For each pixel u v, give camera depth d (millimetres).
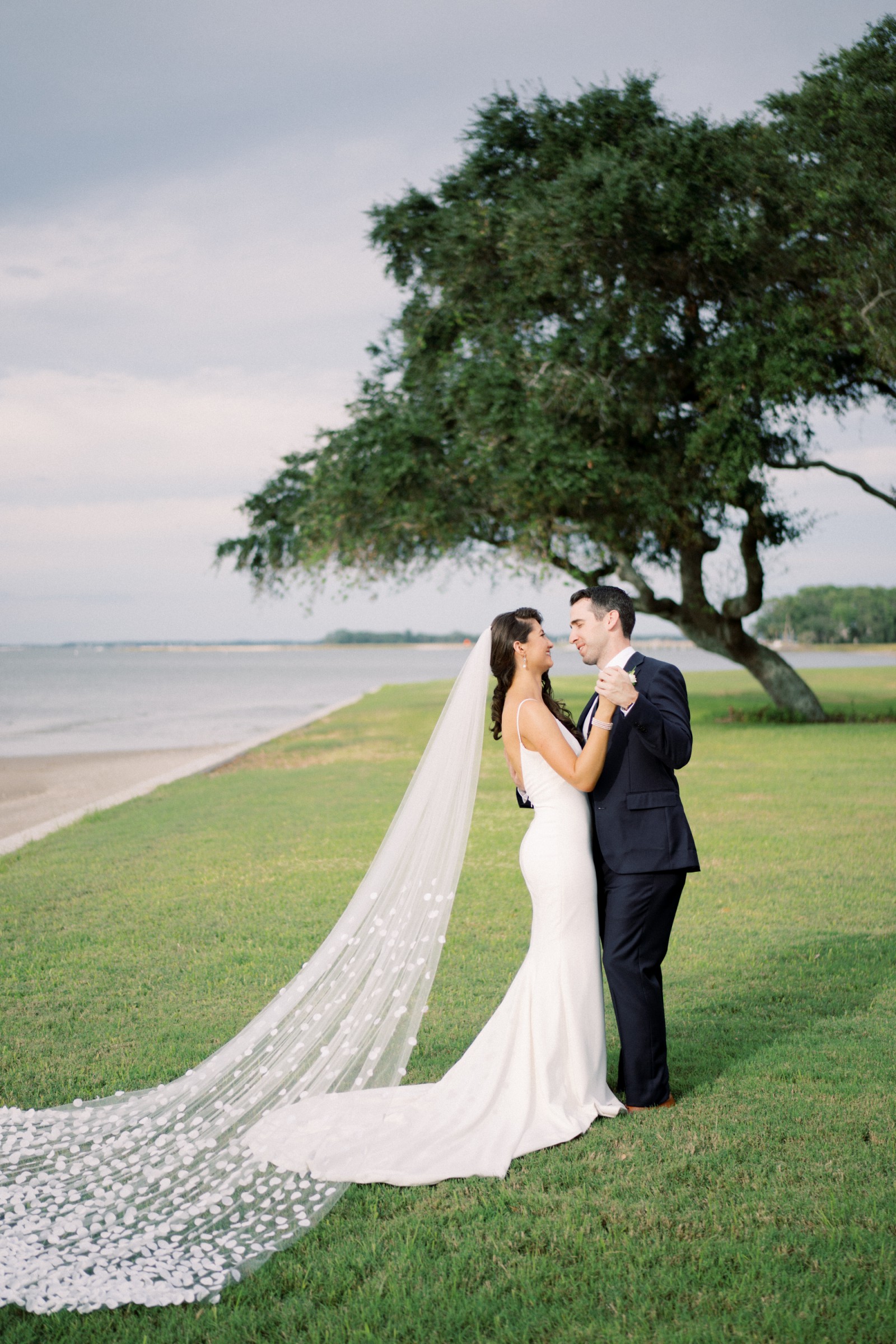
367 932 3742
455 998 4977
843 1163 3223
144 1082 3979
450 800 3781
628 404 17156
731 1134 3434
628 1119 3580
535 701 3721
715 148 16578
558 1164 3244
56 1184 3201
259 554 24406
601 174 16359
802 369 16297
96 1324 2506
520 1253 2783
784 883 7414
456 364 18500
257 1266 2738
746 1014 4719
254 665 139375
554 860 3613
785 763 14328
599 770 3514
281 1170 3219
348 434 19828
